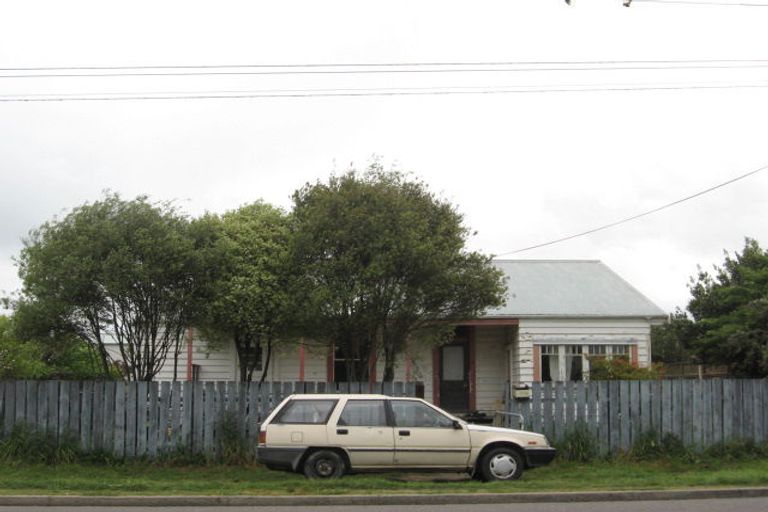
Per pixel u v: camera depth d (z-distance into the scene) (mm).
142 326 16172
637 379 19328
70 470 15094
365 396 14227
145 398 15906
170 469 15453
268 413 16062
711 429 16766
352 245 15828
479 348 24672
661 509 11547
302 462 13867
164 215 16484
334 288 15703
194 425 15938
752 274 20969
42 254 15734
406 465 13938
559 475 14930
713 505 11953
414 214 16109
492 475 14023
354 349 16781
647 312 23328
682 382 16812
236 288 17109
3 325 17281
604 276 26016
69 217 16234
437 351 24281
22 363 17875
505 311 23047
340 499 12219
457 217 17297
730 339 18938
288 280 17234
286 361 22938
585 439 16281
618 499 12664
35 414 15789
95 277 15422
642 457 16328
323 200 16125
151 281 15594
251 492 12727
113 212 16156
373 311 15969
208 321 17359
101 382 15914
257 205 19016
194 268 16156
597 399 16594
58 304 15484
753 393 17031
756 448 16672
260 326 17984
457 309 16781
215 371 22344
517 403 16484
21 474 14633
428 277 16031
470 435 14102
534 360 22938
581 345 23156
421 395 19406
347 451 13828
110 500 12203
